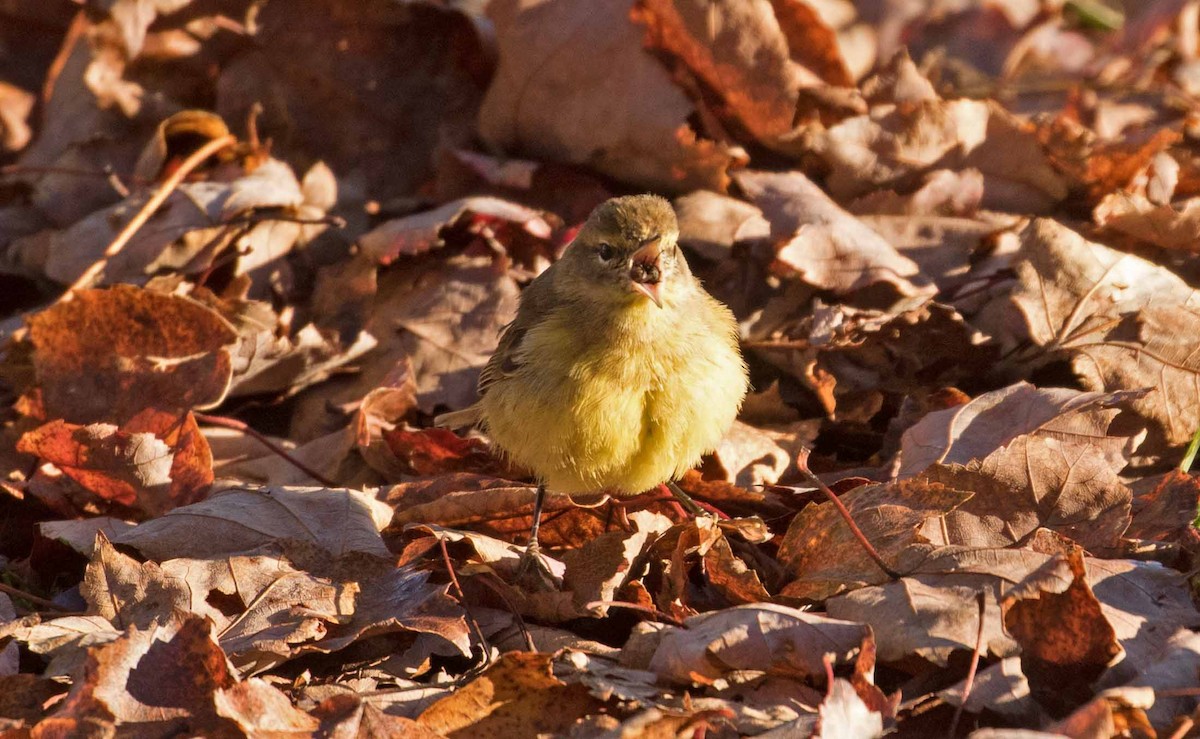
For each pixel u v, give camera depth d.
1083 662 7.56
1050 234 11.49
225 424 11.05
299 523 9.27
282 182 13.02
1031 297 11.39
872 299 12.01
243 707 7.00
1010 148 12.97
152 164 13.90
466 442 10.91
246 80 14.88
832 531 8.91
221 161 13.84
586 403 9.32
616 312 9.25
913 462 9.92
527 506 9.89
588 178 13.52
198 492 10.13
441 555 9.43
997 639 7.57
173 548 9.09
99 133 14.38
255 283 12.74
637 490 9.88
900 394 11.53
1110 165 12.70
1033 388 10.00
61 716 6.95
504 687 7.33
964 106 13.03
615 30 13.18
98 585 8.48
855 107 13.58
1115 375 11.15
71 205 13.75
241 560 8.73
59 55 15.01
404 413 11.61
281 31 14.82
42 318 10.93
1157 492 9.52
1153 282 11.50
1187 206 12.84
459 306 12.30
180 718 7.03
